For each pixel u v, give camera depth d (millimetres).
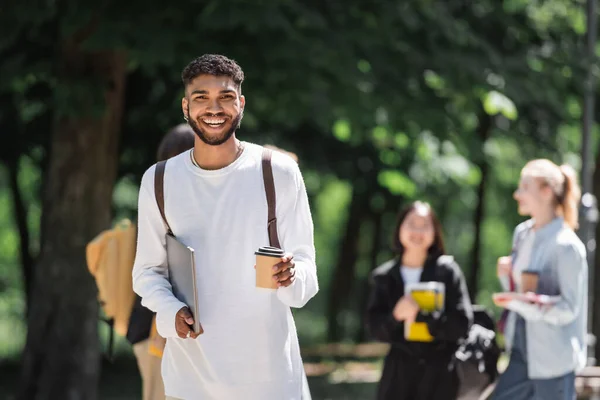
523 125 21922
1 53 16953
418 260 9445
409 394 9250
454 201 35438
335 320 35938
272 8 14273
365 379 23656
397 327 9289
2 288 35938
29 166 26094
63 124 17469
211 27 14047
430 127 16438
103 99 16062
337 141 25797
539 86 17047
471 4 17875
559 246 8539
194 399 5953
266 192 5992
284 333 6008
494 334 9531
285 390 5977
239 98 5941
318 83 15094
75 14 14797
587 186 15453
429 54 16234
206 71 5844
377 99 15711
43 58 16922
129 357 27656
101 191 17578
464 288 9328
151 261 6215
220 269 5945
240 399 5914
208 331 5941
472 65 16188
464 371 9234
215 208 5977
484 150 17453
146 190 6148
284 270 5688
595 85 18359
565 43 18234
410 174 27312
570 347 8602
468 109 16828
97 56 16500
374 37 15461
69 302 17422
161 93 20672
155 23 14672
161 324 5945
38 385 17375
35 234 37250
